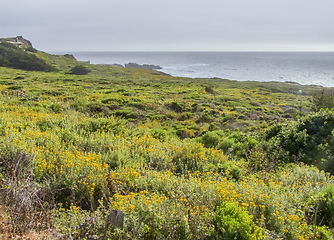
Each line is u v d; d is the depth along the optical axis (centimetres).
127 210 304
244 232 288
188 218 312
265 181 526
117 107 1538
